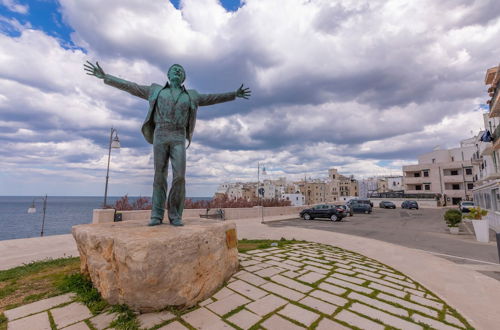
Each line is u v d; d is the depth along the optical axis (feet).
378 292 14.66
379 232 44.68
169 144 15.96
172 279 11.38
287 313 11.62
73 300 12.37
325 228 49.96
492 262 23.85
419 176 164.76
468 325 11.07
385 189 260.01
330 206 66.13
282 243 29.89
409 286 16.07
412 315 11.89
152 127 16.98
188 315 11.17
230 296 13.34
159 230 13.37
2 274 16.90
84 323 10.31
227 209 62.44
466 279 17.65
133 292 10.94
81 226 15.58
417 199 143.33
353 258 23.25
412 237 39.37
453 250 29.60
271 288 14.60
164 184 16.67
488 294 14.90
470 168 146.10
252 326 10.37
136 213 37.47
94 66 15.37
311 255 23.61
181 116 16.01
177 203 16.29
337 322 10.93
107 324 10.22
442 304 13.33
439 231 46.16
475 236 39.19
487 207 60.08
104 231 13.23
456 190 149.59
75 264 19.20
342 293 14.26
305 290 14.48
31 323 10.28
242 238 34.76
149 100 16.21
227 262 15.80
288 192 222.28
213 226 14.96
